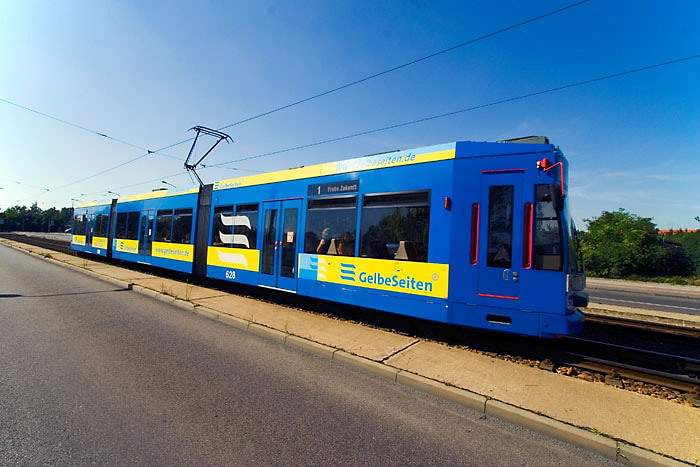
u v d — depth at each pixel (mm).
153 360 5285
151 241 14625
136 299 10078
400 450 3266
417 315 6449
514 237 5703
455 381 4707
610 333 7879
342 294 7625
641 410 4020
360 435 3494
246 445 3213
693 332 7977
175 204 13477
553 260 5453
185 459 2949
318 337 6504
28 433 3230
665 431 3580
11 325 6793
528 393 4402
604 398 4312
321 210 8266
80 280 13375
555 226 5496
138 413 3701
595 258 27203
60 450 2992
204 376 4777
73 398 3963
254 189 10156
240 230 10430
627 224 27328
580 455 3326
